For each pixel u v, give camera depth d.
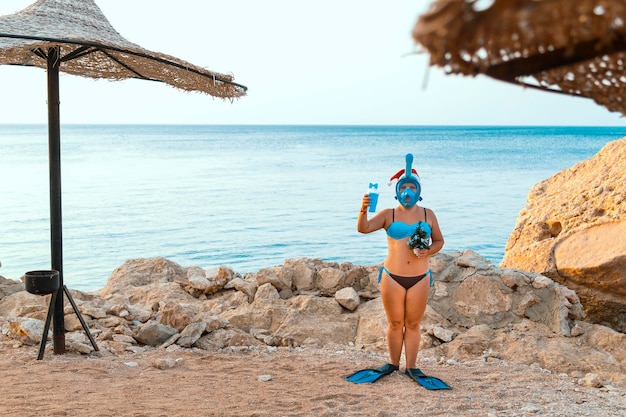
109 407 5.38
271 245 19.64
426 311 8.41
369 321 8.34
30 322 7.36
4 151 77.88
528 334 7.83
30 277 6.55
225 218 24.83
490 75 1.82
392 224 6.46
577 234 9.23
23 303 8.62
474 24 1.55
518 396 6.07
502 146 98.88
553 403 5.88
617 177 9.91
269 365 6.88
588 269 8.65
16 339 7.35
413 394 6.01
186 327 7.66
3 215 24.95
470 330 8.02
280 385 6.18
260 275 9.30
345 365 6.91
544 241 9.50
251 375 6.51
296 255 18.25
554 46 1.70
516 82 1.87
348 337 8.17
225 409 5.44
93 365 6.57
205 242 20.08
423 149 89.94
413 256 6.41
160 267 10.23
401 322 6.53
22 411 5.19
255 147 98.56
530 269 9.39
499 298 8.41
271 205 28.62
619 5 1.48
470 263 8.82
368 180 40.75
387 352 7.65
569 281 9.00
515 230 10.44
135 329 7.74
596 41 1.68
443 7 1.52
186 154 75.94
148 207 27.97
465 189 34.56
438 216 24.75
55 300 6.84
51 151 6.83
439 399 5.89
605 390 6.39
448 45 1.58
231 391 5.95
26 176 42.41
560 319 8.00
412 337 6.57
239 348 7.52
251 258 17.94
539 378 6.65
